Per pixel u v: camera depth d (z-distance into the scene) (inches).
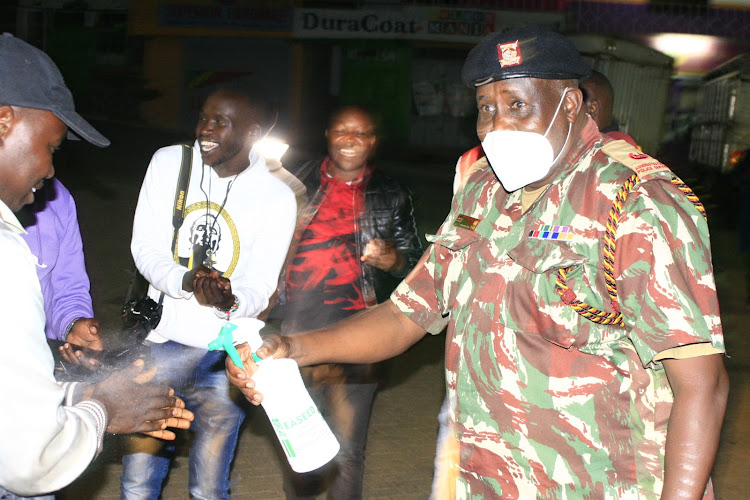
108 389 83.2
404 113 899.4
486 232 87.1
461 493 89.0
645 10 853.2
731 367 269.6
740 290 401.1
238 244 127.1
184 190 126.9
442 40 871.1
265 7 841.5
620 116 836.6
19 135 74.4
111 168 587.2
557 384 79.7
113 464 169.2
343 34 861.8
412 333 98.0
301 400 85.7
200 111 126.2
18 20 831.1
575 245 78.2
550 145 81.8
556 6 858.8
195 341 124.2
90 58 840.9
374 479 175.2
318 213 138.6
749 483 183.2
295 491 139.0
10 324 67.8
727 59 870.4
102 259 350.9
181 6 835.4
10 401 67.7
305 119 857.5
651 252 74.1
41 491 72.7
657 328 73.2
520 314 81.3
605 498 79.1
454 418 89.2
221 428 128.4
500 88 82.0
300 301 138.5
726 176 581.3
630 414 78.1
